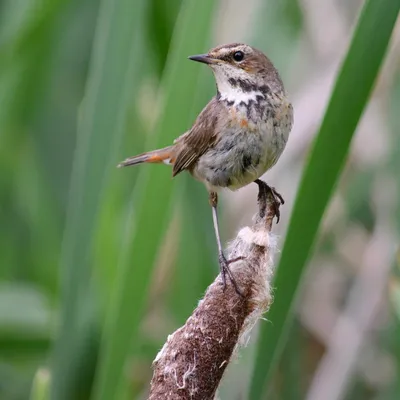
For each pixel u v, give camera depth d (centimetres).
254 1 1224
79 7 1314
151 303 1213
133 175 1180
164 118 857
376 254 1196
